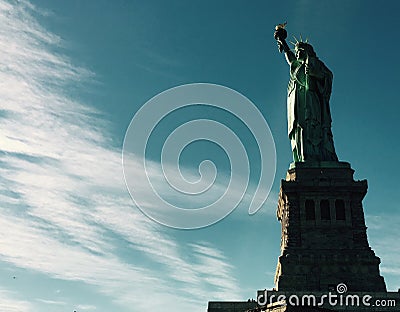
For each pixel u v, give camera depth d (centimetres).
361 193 9788
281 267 9075
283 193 9869
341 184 9794
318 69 10719
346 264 9088
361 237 9438
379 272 9000
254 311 7744
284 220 10200
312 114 10531
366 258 9131
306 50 10975
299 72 10844
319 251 9288
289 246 9381
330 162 10081
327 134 10506
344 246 9362
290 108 10825
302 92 10744
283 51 11294
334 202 9719
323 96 10744
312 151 10356
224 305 8338
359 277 8956
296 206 9731
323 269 9044
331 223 9562
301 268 9056
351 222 9562
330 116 10738
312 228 9525
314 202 9731
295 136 10619
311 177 9912
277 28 11394
